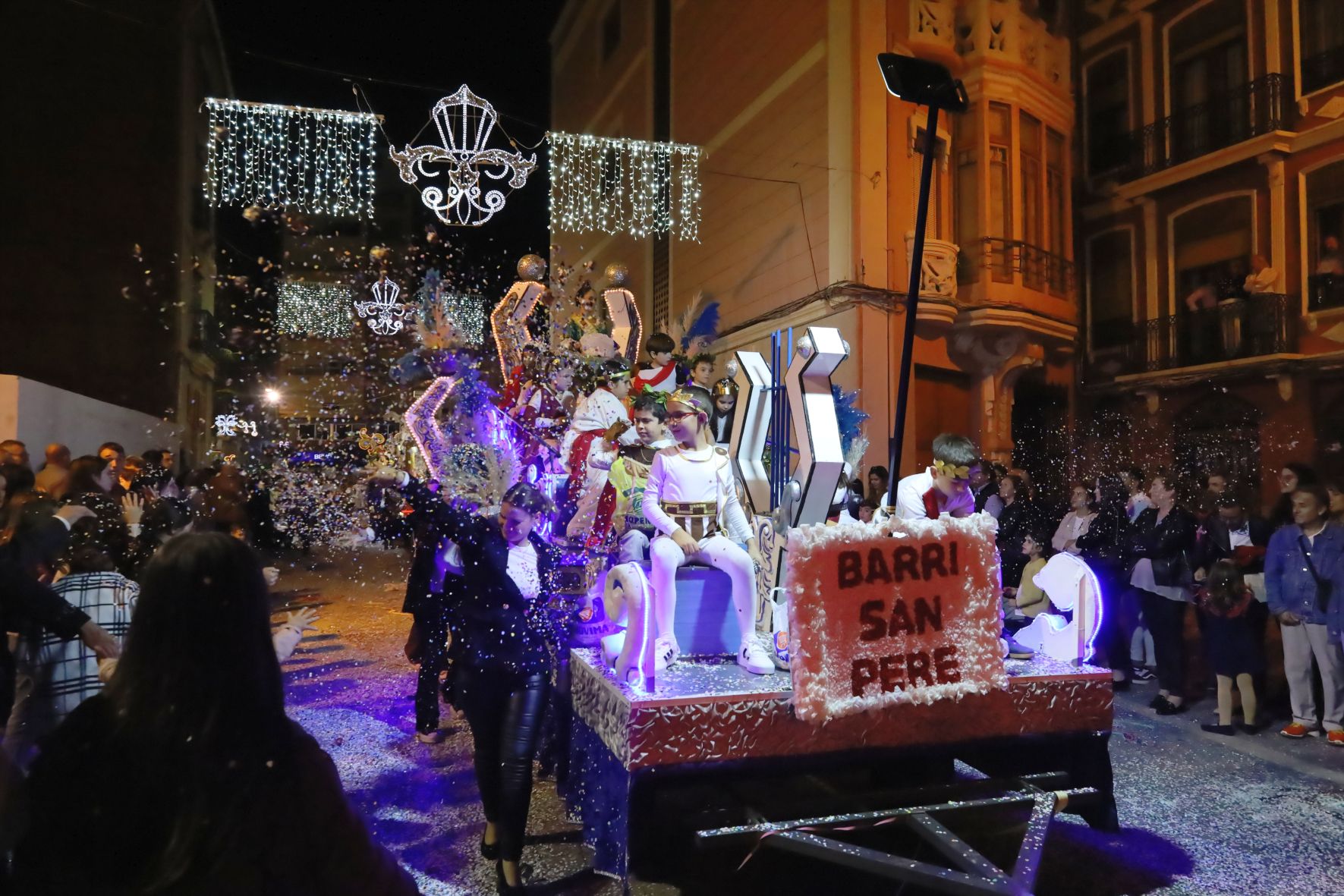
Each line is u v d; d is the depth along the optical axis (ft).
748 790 14.42
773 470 14.90
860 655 10.33
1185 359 49.73
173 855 3.98
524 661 10.79
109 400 55.77
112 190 56.44
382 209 76.74
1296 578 17.52
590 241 77.87
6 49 54.29
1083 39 55.47
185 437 62.23
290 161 45.01
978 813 12.76
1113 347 53.83
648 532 13.99
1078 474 52.95
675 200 61.98
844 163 43.16
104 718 4.30
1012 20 47.29
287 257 75.15
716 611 12.44
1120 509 22.80
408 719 18.20
